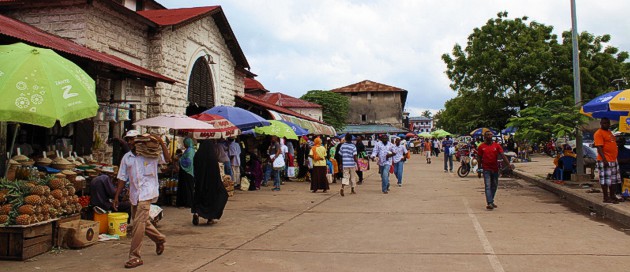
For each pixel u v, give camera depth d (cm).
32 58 587
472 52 3538
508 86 3484
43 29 1125
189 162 1116
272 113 2033
